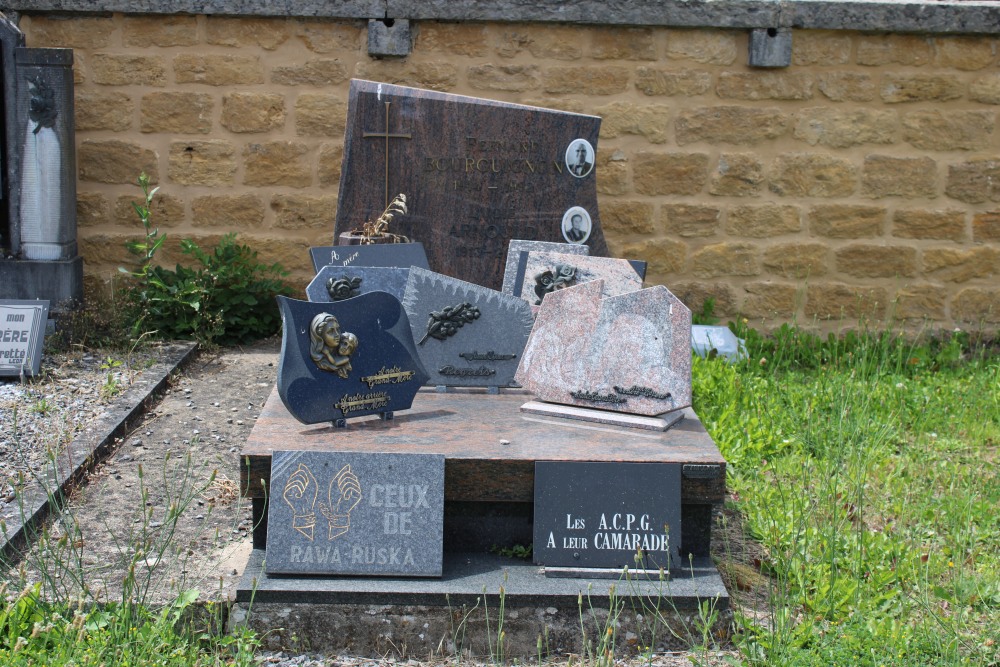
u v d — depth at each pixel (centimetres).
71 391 599
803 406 618
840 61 768
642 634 386
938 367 742
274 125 765
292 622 380
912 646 370
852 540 446
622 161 777
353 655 381
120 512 458
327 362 435
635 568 400
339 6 746
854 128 775
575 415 460
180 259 775
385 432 436
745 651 366
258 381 659
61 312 698
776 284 789
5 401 575
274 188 773
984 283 791
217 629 378
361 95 656
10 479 469
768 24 755
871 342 765
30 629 355
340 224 669
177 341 718
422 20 757
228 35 754
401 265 575
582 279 548
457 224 671
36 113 688
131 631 354
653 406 456
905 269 788
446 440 426
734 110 772
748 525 473
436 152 664
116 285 770
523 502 414
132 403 582
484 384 505
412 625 381
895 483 519
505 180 668
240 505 463
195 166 767
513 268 559
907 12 753
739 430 564
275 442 418
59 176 698
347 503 396
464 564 407
